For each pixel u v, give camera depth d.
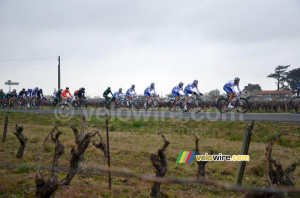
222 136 9.89
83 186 5.30
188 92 15.81
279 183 4.32
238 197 4.84
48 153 8.16
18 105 26.36
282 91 67.62
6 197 4.72
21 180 5.49
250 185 5.48
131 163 6.96
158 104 20.00
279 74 75.38
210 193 5.10
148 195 4.89
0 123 15.41
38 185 4.20
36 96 24.33
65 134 11.28
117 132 11.30
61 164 6.75
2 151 8.52
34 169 6.29
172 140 9.62
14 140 10.48
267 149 4.35
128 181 5.68
